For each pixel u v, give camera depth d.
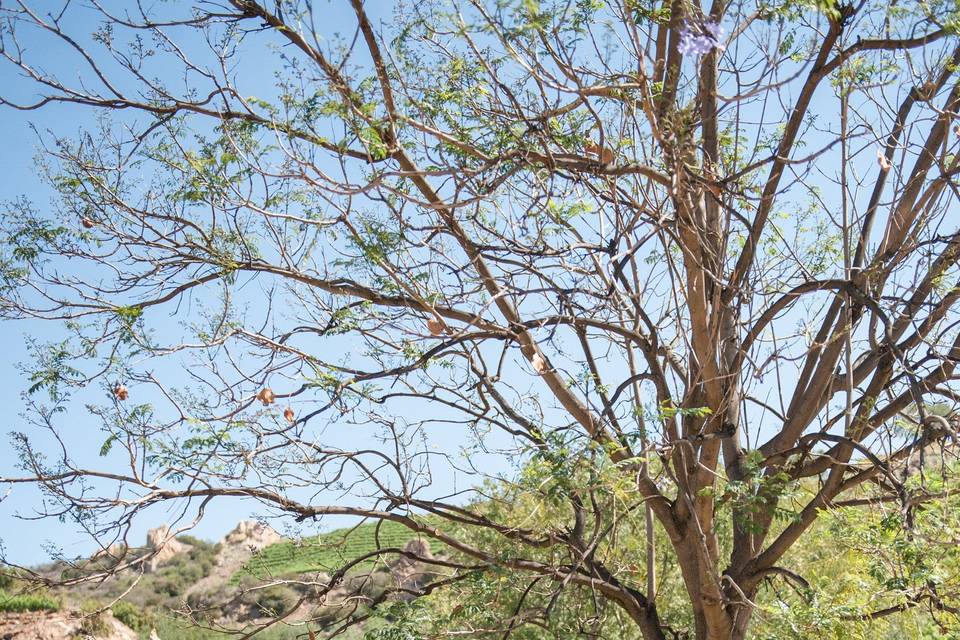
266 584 9.41
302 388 8.27
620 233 7.43
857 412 8.96
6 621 22.06
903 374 8.97
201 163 8.34
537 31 6.34
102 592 32.38
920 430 7.85
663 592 12.58
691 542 9.11
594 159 7.26
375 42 6.58
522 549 10.80
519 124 7.44
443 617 9.89
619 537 12.29
